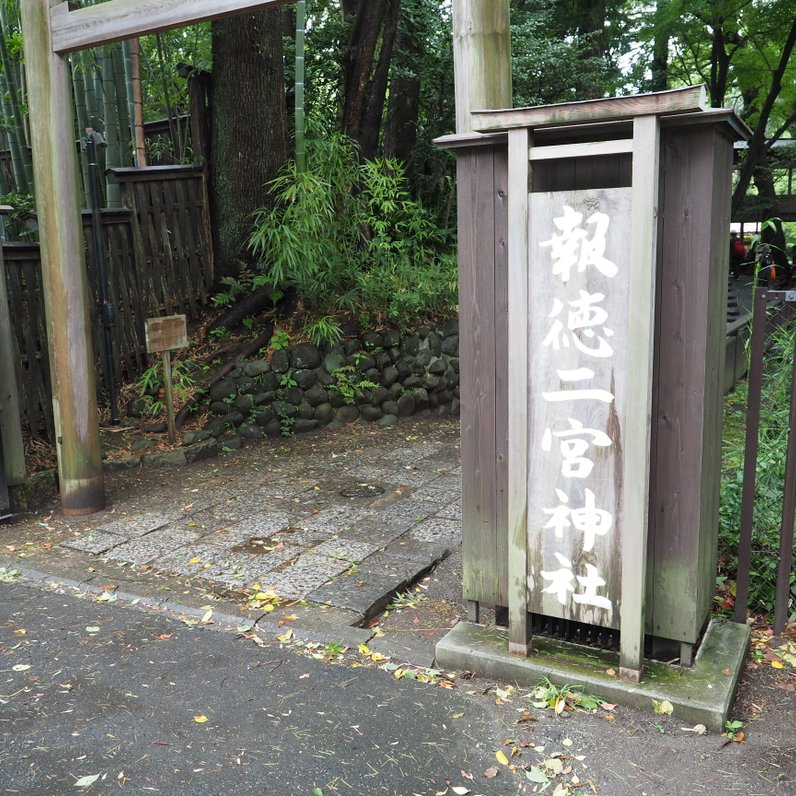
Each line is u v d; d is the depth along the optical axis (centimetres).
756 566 345
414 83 902
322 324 634
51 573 377
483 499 295
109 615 334
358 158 741
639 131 229
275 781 225
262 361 640
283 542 411
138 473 541
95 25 412
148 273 659
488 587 300
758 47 1525
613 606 261
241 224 711
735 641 287
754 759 234
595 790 221
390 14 762
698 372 247
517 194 252
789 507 301
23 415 530
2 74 824
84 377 453
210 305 718
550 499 266
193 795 219
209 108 713
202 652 300
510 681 278
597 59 1010
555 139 263
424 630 317
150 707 263
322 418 655
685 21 1438
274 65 703
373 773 228
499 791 221
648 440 246
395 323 695
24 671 287
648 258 233
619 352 246
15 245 514
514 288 258
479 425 291
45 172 438
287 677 281
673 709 251
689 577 261
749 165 1552
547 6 1107
